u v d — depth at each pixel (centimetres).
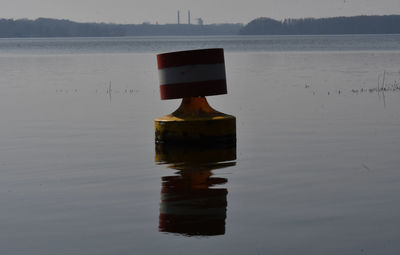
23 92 2297
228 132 1153
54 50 9612
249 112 1636
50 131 1349
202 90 1180
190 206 695
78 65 4441
